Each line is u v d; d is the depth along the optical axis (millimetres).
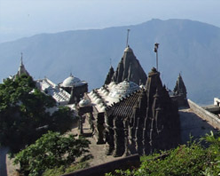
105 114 32969
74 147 29078
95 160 30797
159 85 29250
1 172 40969
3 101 41688
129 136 30469
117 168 17156
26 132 40125
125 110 31609
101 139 35625
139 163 17531
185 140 33281
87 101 39062
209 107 54500
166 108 29094
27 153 28469
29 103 40594
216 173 12227
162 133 28875
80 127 39375
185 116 40719
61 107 45031
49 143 28250
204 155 14117
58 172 28094
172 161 14312
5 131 39562
